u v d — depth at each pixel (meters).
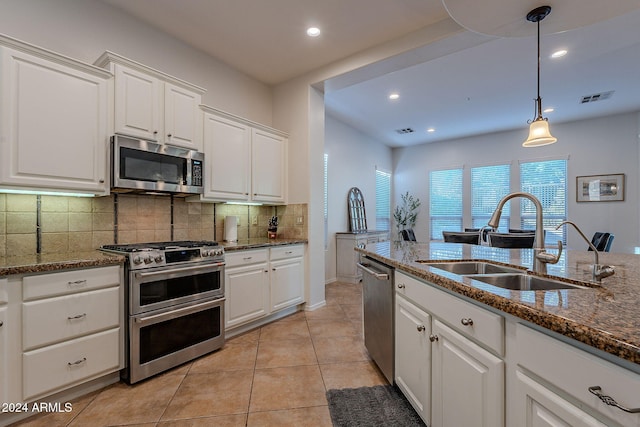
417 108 4.95
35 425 1.61
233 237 3.27
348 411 1.75
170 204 2.91
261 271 3.06
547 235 5.86
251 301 2.95
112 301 1.97
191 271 2.35
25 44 1.80
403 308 1.79
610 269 1.20
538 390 0.83
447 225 7.03
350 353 2.50
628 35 2.85
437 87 4.13
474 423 1.12
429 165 7.28
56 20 2.21
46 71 1.89
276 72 3.62
